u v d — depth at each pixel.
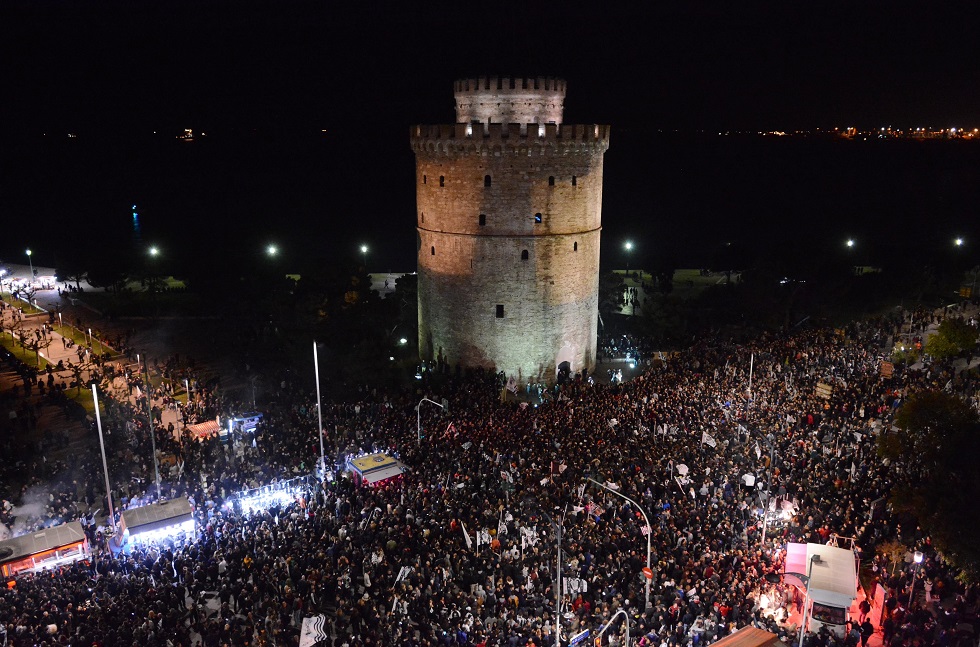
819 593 28.42
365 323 72.81
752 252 121.19
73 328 83.44
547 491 38.03
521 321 63.03
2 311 86.56
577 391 57.78
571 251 63.09
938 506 31.56
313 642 27.14
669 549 31.95
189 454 45.12
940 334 58.88
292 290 85.00
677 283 110.81
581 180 62.28
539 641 26.12
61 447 49.84
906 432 36.19
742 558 31.58
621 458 40.88
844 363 58.88
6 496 41.91
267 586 30.59
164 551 33.69
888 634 28.41
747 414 47.56
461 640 26.83
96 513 39.69
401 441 45.09
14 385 60.44
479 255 61.88
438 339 66.12
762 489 37.53
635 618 27.62
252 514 37.22
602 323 80.25
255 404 55.66
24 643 26.23
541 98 64.56
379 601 30.16
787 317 76.81
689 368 59.38
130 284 108.19
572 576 30.61
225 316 86.94
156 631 27.42
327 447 45.31
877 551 33.38
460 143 59.41
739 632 14.70
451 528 34.16
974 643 27.62
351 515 36.44
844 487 38.06
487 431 45.47
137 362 69.81
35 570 33.34
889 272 90.56
